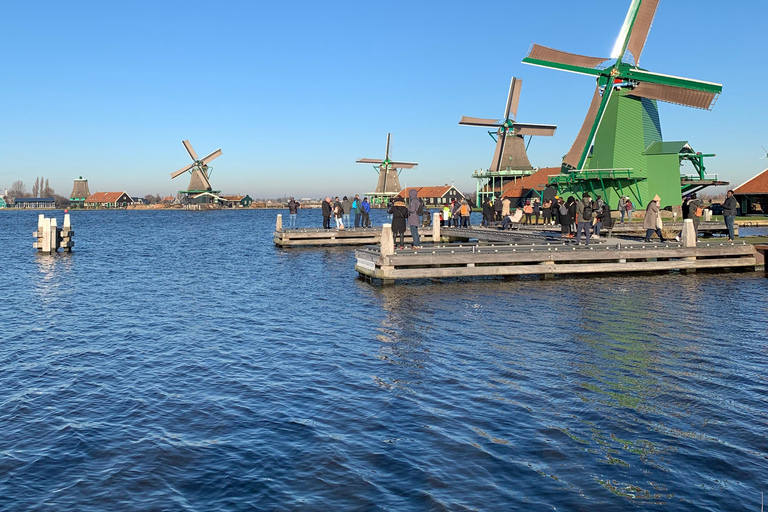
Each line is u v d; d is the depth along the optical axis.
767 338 13.98
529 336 14.42
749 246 26.02
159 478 7.58
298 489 7.28
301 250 39.88
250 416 9.57
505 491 7.16
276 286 23.62
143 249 42.75
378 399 10.23
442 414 9.51
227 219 117.31
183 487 7.36
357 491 7.21
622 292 20.72
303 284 24.03
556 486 7.27
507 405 9.85
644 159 50.34
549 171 84.94
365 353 13.16
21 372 12.00
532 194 82.06
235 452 8.28
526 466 7.77
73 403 10.23
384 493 7.16
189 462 8.01
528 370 11.67
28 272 28.77
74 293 22.17
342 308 18.59
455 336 14.55
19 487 7.35
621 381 10.97
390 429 8.96
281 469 7.77
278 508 6.86
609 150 51.09
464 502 6.93
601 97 50.78
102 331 15.71
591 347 13.30
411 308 18.31
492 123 85.69
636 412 9.50
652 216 28.02
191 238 55.78
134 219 119.75
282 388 10.90
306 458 8.06
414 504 6.91
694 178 54.97
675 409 9.62
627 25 48.72
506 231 36.62
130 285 24.28
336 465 7.85
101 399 10.42
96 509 6.88
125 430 9.08
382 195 138.75
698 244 25.95
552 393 10.38
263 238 55.41
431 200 130.62
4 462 8.00
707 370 11.58
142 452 8.31
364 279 25.17
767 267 26.02
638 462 7.86
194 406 10.05
